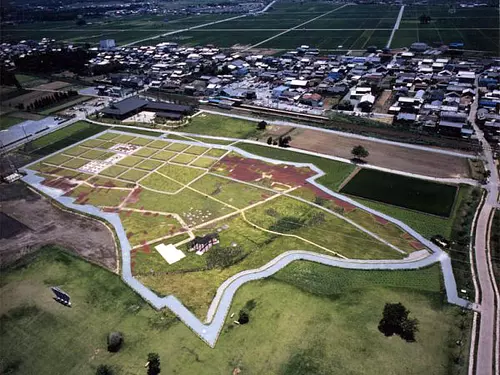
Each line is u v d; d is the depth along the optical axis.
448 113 110.50
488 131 103.88
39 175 94.94
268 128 115.69
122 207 80.25
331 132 110.38
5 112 137.75
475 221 70.50
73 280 61.50
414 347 47.69
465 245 64.75
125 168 96.06
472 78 141.50
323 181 86.00
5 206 82.56
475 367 44.97
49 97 145.38
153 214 77.38
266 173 90.50
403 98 124.50
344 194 80.88
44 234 73.06
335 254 64.56
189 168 94.56
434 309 53.09
